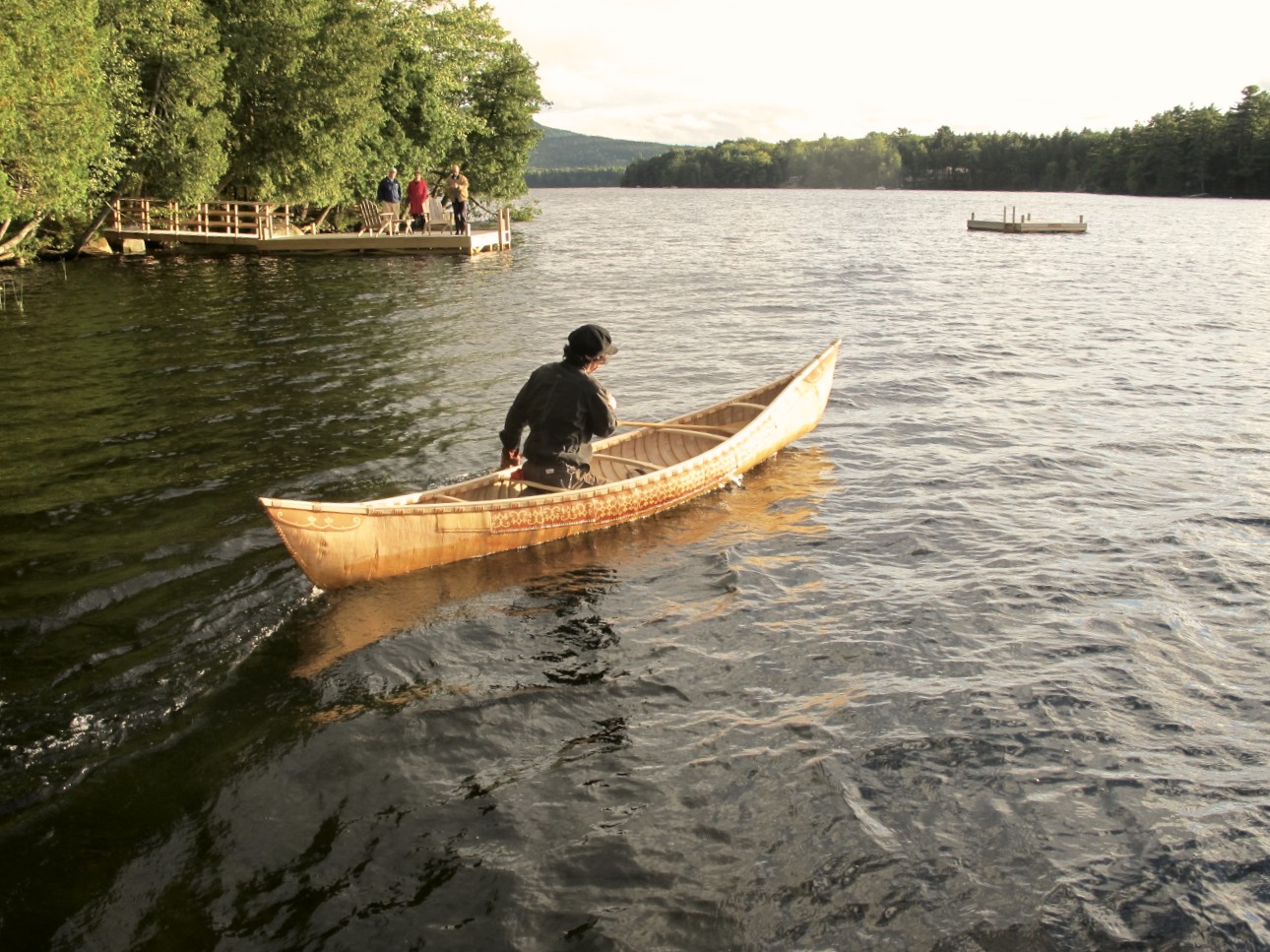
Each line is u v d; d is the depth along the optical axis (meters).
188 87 23.56
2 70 16.38
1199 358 13.15
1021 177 168.00
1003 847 3.55
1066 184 158.25
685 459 8.09
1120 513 6.99
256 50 26.30
